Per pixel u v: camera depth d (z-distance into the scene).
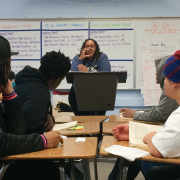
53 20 3.96
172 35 3.88
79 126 1.55
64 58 1.49
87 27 3.92
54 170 1.27
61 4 3.99
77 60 3.13
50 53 1.48
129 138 1.16
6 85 1.08
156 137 0.99
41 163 1.28
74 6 3.98
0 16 4.04
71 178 1.22
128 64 3.92
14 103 1.15
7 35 4.00
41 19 3.96
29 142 1.03
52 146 1.09
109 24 3.91
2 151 0.97
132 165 1.59
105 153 0.98
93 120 1.85
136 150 1.01
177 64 0.99
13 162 1.27
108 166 2.73
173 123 0.96
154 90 3.90
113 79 1.96
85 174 1.57
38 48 3.98
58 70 1.44
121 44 3.91
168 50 3.89
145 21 3.88
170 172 1.11
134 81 3.93
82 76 1.95
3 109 1.16
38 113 1.28
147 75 3.91
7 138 0.98
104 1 3.95
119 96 3.97
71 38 3.95
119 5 3.95
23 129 1.18
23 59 4.01
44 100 1.33
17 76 1.43
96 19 3.92
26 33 3.98
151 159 0.94
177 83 1.00
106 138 1.26
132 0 3.93
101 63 3.07
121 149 1.02
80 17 3.97
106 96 2.04
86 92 2.03
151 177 1.13
